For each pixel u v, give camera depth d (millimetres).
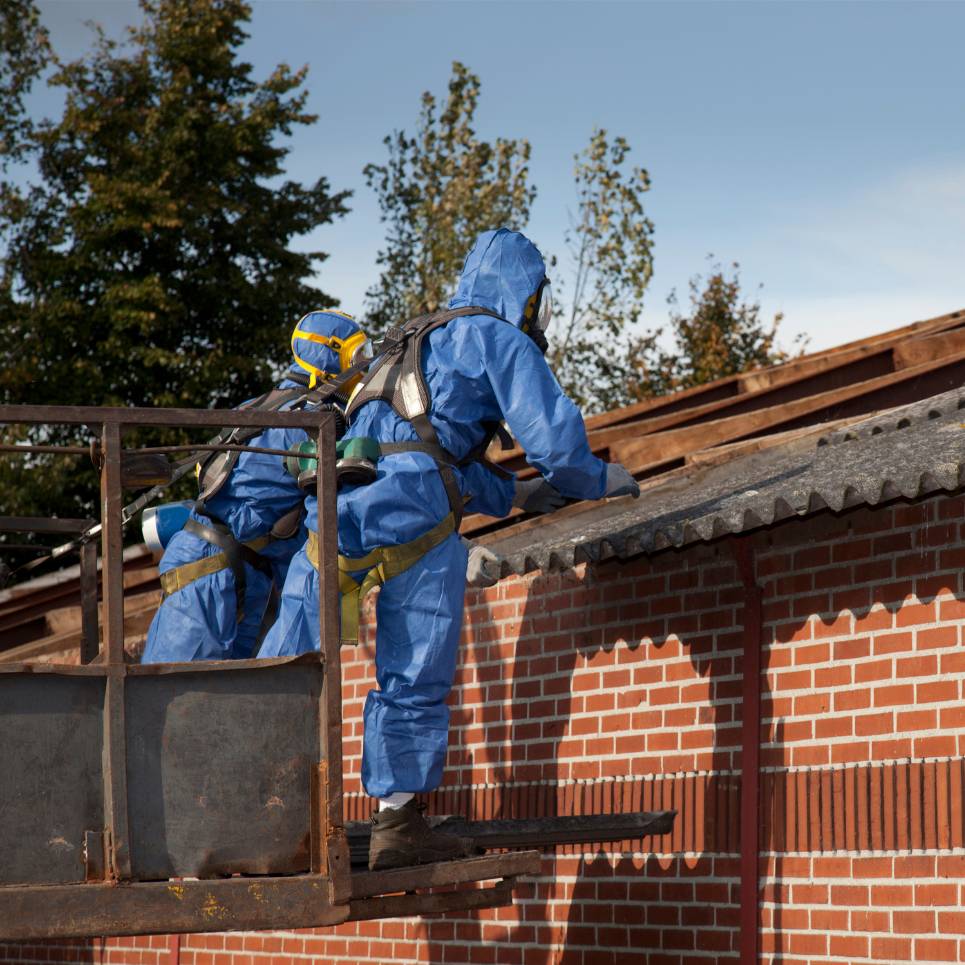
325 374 6121
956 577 5941
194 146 29828
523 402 5250
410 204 32438
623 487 5605
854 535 6379
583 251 30328
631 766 7203
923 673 5988
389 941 8422
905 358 9680
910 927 5828
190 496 24609
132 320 27547
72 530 6703
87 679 4434
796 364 10305
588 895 7289
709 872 6711
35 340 27859
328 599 4660
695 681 6977
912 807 5914
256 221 29703
